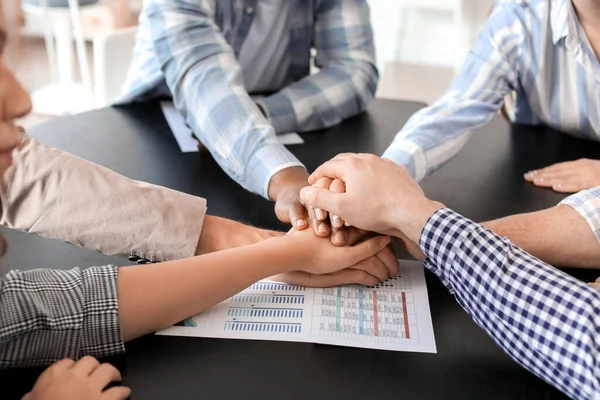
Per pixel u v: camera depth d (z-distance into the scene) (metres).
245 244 0.93
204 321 0.77
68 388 0.62
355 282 0.85
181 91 1.22
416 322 0.77
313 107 1.40
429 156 1.13
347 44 1.55
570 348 0.67
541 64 1.29
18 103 0.61
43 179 0.93
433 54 2.74
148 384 0.66
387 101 1.61
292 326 0.76
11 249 0.91
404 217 0.82
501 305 0.72
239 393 0.65
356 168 0.88
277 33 1.52
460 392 0.67
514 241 0.89
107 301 0.72
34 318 0.68
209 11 1.27
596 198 0.92
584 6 1.18
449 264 0.78
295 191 1.00
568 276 0.73
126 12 3.49
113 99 1.63
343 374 0.68
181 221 0.93
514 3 1.27
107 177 0.95
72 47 3.10
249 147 1.09
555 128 1.41
